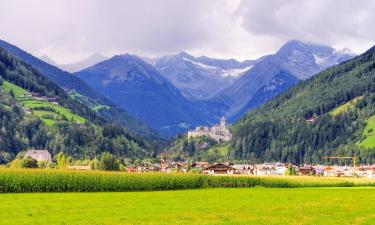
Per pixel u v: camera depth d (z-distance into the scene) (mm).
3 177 116812
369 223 68125
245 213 77625
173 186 145750
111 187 131625
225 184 161500
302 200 103062
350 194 123188
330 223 68000
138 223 65125
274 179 173375
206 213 76875
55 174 123562
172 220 68375
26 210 76375
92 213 74375
